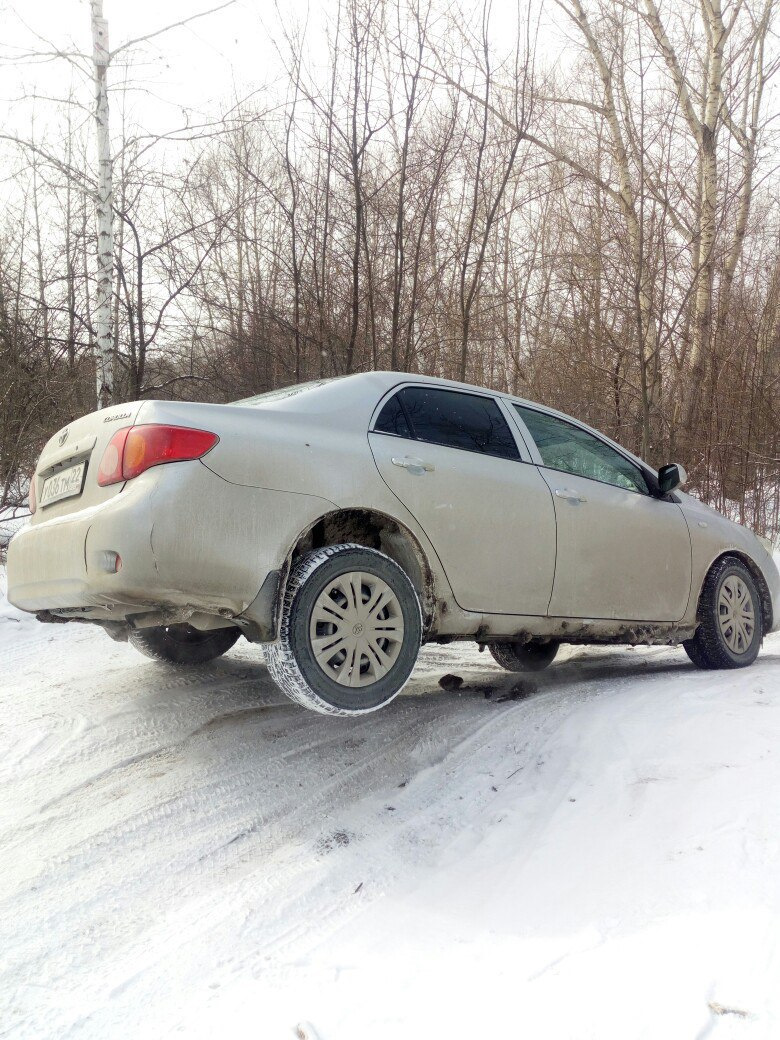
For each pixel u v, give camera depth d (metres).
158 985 1.86
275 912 2.18
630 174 12.86
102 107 8.93
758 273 13.59
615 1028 1.49
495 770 3.08
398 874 2.37
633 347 12.42
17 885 2.37
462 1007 1.63
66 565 2.97
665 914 1.88
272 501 2.96
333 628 3.03
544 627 3.89
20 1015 1.78
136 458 2.83
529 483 3.88
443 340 12.01
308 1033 1.59
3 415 9.09
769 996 1.51
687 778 2.60
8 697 4.26
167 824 2.75
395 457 3.40
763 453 11.68
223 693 4.22
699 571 4.70
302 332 11.61
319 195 11.47
